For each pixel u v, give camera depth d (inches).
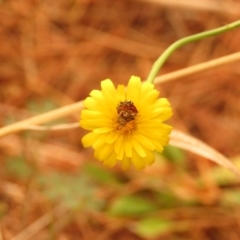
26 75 12.8
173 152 11.0
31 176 10.2
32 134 10.6
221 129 12.2
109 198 10.9
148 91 6.2
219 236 10.9
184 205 10.9
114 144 6.2
